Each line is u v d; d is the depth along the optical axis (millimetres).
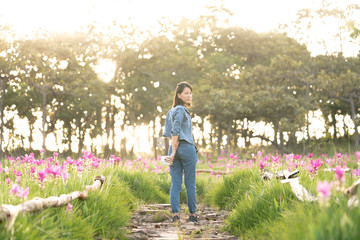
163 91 38781
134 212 6086
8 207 2492
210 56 38375
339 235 2018
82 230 3271
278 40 36031
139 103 38844
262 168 5844
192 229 4758
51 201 3189
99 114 40062
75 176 4789
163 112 31844
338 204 2850
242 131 37188
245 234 4035
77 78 26031
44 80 24906
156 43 29078
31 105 35188
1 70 23328
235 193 6566
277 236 3092
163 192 8844
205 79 33594
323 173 5141
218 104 29484
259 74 31609
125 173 7715
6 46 23203
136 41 29094
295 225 2846
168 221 5375
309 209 3197
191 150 5223
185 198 8688
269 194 4391
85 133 41719
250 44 37406
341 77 30031
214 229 4777
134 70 32531
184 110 5211
